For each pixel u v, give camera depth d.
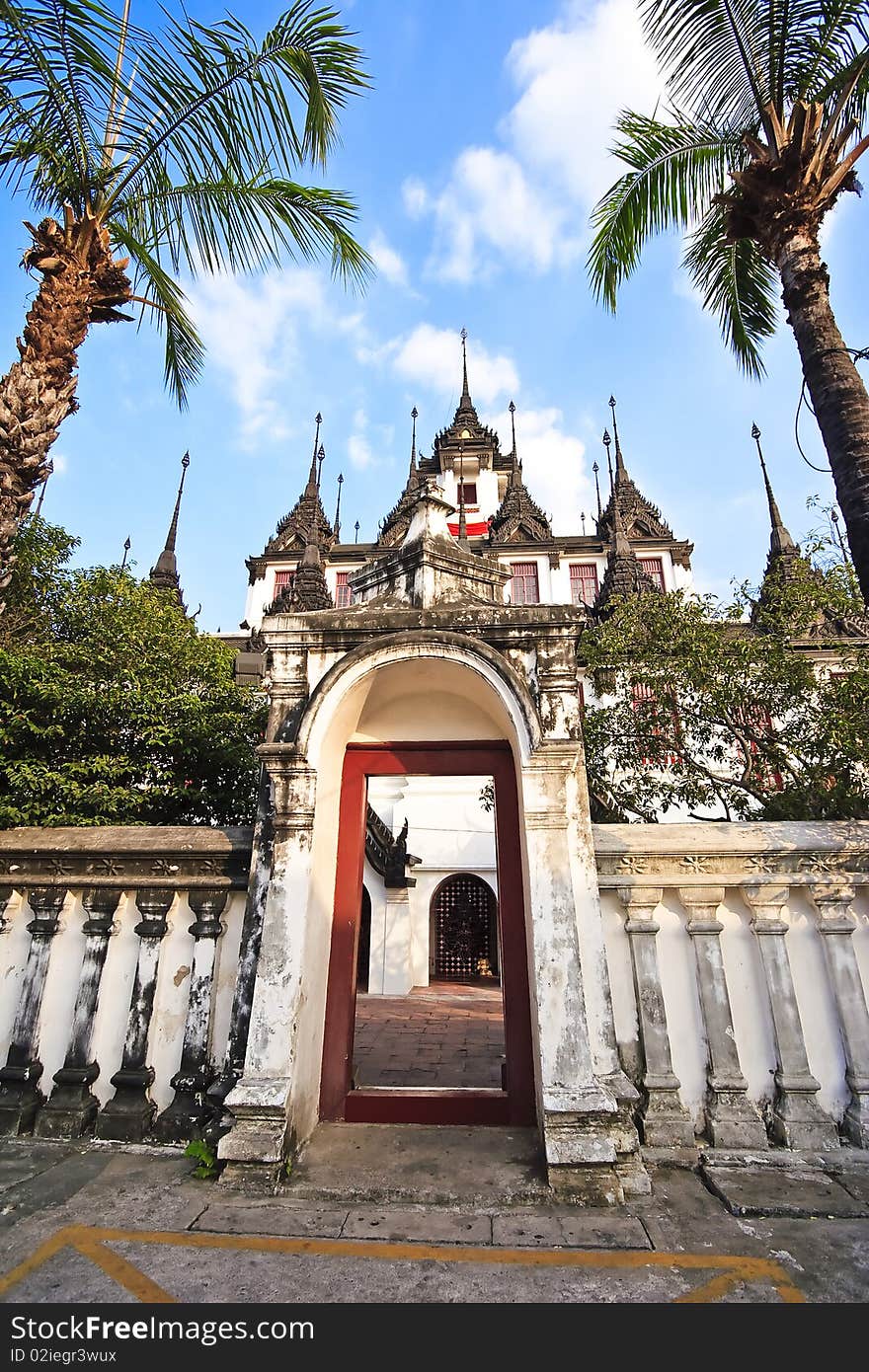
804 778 8.22
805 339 6.19
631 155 7.66
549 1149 4.07
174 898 5.41
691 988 5.09
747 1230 3.70
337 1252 3.48
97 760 7.63
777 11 6.25
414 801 20.64
